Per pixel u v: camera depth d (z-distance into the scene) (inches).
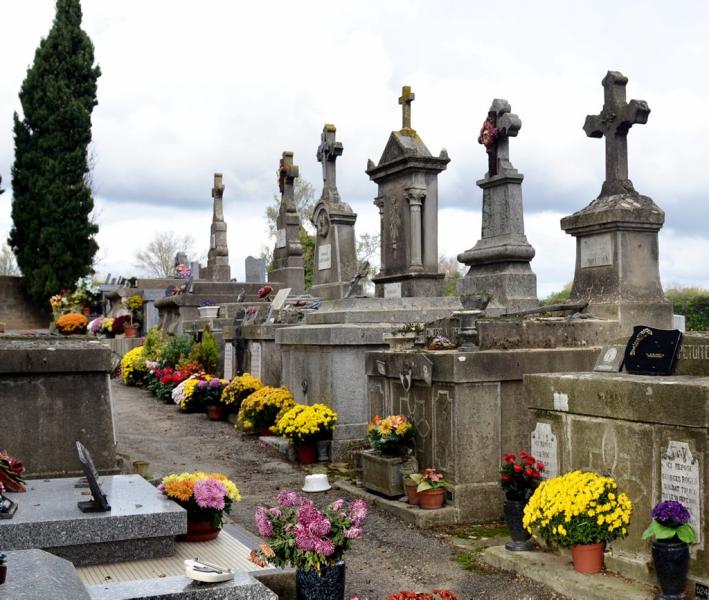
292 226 887.1
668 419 227.3
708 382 227.6
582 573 244.2
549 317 368.2
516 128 514.6
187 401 619.8
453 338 358.3
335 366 452.8
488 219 531.8
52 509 235.9
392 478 346.3
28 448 317.1
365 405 457.1
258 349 600.4
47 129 1435.8
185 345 760.3
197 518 254.1
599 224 384.8
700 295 692.1
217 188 1114.1
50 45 1448.1
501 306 504.4
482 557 279.4
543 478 277.6
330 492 375.2
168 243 2428.6
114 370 901.2
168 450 476.4
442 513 322.0
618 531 236.1
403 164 520.1
